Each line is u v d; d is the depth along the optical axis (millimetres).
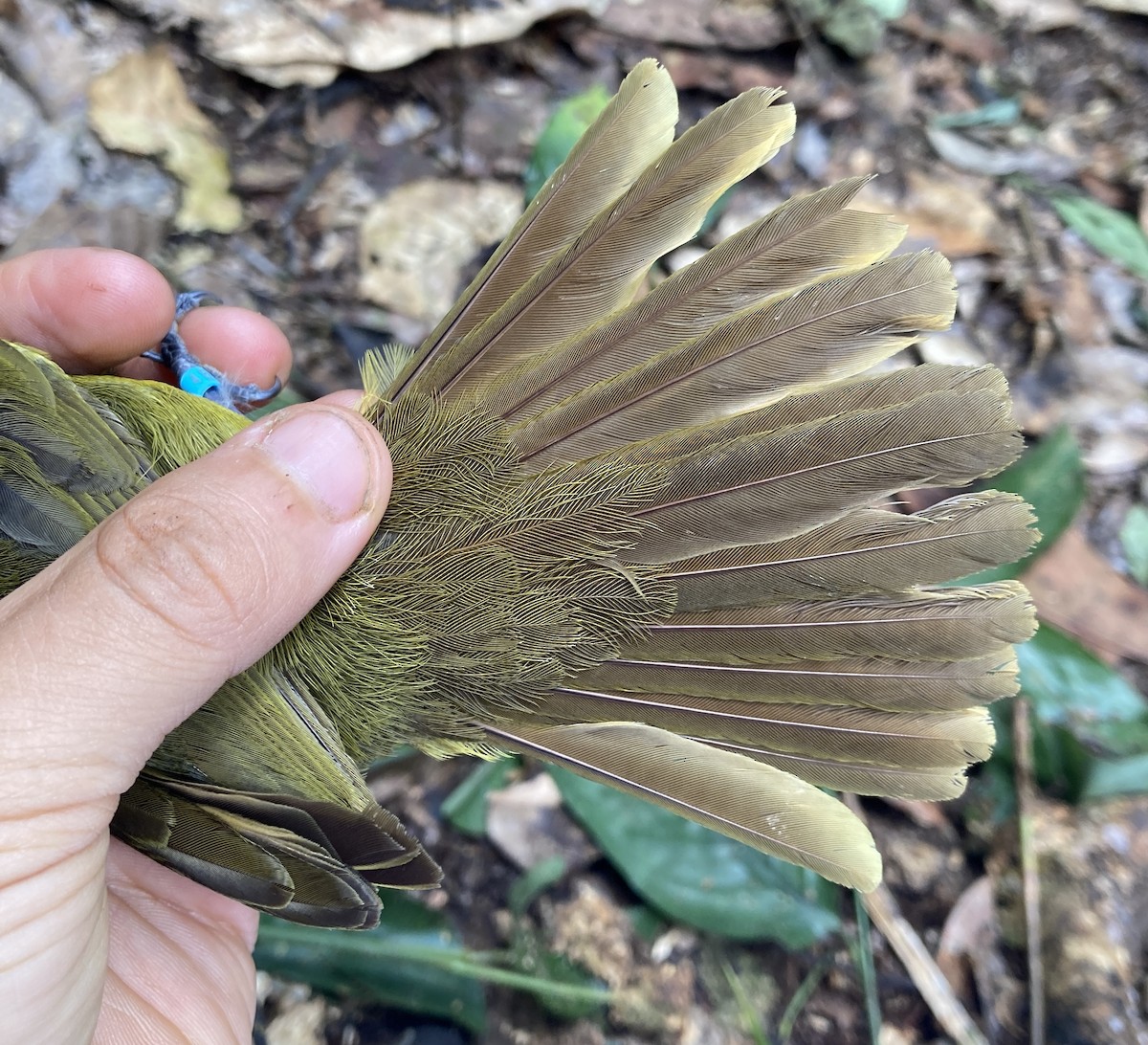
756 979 199
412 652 140
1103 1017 186
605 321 132
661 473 130
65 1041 131
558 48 278
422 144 263
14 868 118
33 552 134
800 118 281
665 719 140
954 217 275
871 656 132
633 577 134
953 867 208
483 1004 190
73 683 118
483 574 137
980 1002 197
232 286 239
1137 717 209
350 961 187
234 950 170
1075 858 200
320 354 238
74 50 244
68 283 181
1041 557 222
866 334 122
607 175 131
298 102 258
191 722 137
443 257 253
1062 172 285
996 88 296
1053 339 263
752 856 198
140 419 141
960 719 131
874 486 123
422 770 209
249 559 122
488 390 136
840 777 136
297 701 141
